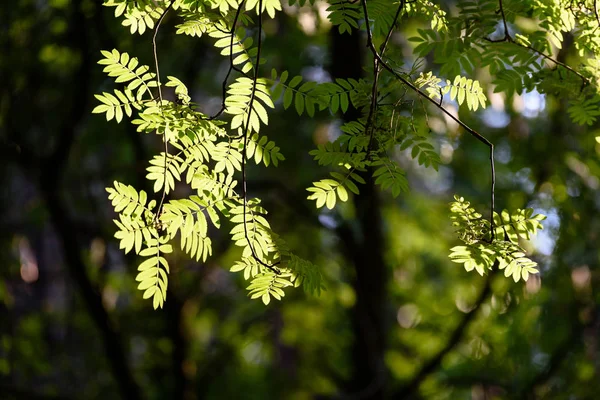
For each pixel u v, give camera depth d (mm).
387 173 2455
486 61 2959
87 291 8430
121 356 8578
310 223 9625
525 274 2336
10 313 10312
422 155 2510
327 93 2514
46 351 10500
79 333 10891
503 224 2420
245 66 2422
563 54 4359
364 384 8797
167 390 10102
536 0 2920
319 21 7090
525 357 9258
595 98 2973
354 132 2529
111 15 7273
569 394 8828
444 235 11305
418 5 2803
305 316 11445
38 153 8664
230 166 2379
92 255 10617
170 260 8773
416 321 10859
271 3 2502
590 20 2926
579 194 8617
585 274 8938
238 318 11469
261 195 9680
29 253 12891
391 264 10961
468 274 9820
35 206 10633
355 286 8898
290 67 8492
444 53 2910
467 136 8695
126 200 2164
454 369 10367
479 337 9516
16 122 8242
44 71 8227
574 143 8422
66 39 7824
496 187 8891
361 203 8430
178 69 8625
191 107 2354
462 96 2605
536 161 8531
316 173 9320
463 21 2908
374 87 2477
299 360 12211
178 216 2236
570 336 8961
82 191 10180
